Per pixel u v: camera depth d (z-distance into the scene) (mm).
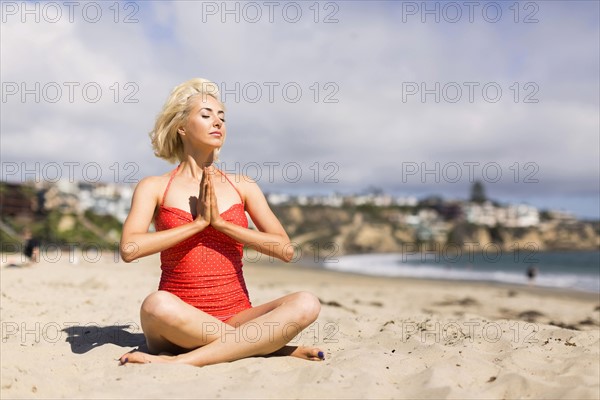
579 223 135750
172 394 2514
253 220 3588
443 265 47094
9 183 39375
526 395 2588
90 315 5098
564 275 26203
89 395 2486
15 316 4773
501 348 3664
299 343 3934
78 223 49969
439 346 3434
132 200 3377
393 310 7480
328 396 2518
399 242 123938
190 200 3375
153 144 3596
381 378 2801
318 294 10898
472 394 2508
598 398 2457
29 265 13422
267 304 3320
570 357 3291
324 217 123062
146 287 8891
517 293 13547
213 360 3104
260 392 2545
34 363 3037
